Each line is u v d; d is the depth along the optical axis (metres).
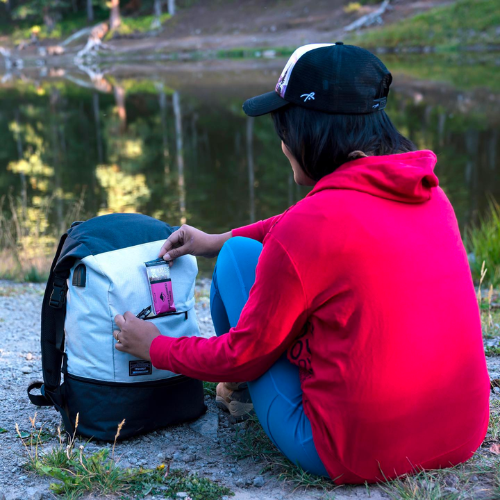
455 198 10.48
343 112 1.72
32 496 1.92
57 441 2.32
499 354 3.20
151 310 2.22
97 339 2.20
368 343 1.70
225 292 2.15
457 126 16.34
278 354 1.87
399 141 1.82
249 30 45.62
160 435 2.37
